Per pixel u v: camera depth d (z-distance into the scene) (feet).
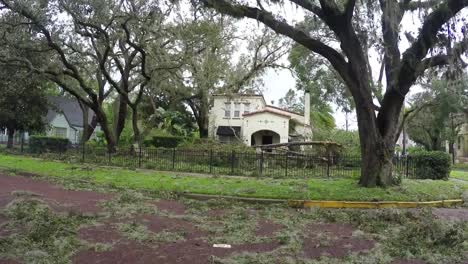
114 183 49.93
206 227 28.86
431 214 33.35
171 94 103.40
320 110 163.73
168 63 78.74
